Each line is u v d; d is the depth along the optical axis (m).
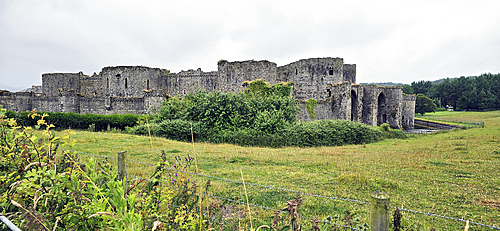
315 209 7.20
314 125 25.64
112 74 45.00
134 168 10.23
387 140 28.73
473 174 10.96
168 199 4.26
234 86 40.97
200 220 3.92
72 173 3.64
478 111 97.12
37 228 3.09
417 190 8.86
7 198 3.69
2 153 4.37
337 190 8.91
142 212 3.60
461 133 30.88
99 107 34.91
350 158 15.15
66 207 3.41
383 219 2.80
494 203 7.61
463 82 113.31
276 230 3.96
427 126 55.28
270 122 23.64
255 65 40.66
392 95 46.62
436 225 6.29
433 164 13.20
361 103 40.81
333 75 45.34
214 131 23.67
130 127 28.50
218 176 10.36
